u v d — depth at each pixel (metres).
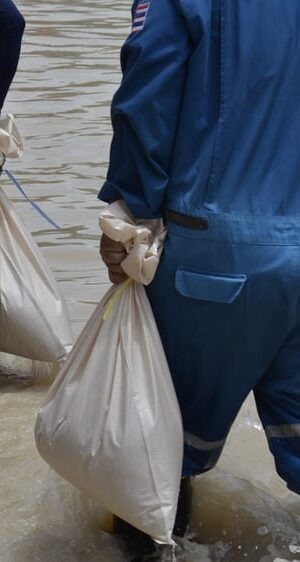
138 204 4.61
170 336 4.69
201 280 4.50
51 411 4.72
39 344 6.59
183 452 4.84
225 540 5.12
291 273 4.47
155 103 4.48
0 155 6.59
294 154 4.52
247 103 4.48
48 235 9.12
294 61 4.50
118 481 4.53
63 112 13.07
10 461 5.73
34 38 17.70
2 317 6.64
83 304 7.81
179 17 4.48
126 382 4.58
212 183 4.47
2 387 6.70
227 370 4.66
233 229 4.45
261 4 4.48
